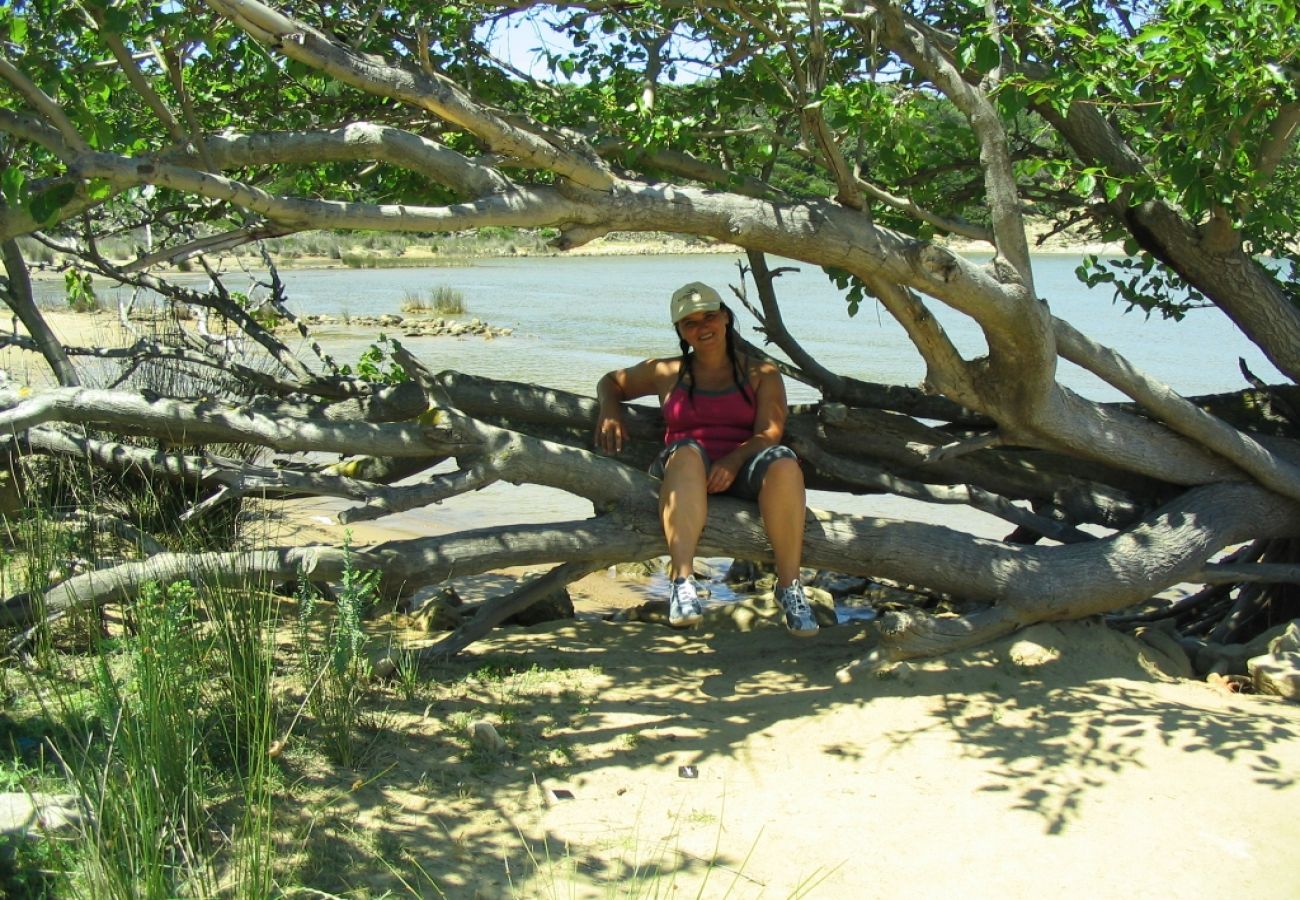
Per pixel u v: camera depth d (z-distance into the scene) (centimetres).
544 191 464
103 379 817
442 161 456
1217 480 596
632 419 619
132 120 553
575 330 2483
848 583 864
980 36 457
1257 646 552
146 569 472
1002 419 567
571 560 519
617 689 499
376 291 3628
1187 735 447
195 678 404
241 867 320
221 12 400
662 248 6644
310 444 498
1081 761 425
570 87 575
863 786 405
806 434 639
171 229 638
